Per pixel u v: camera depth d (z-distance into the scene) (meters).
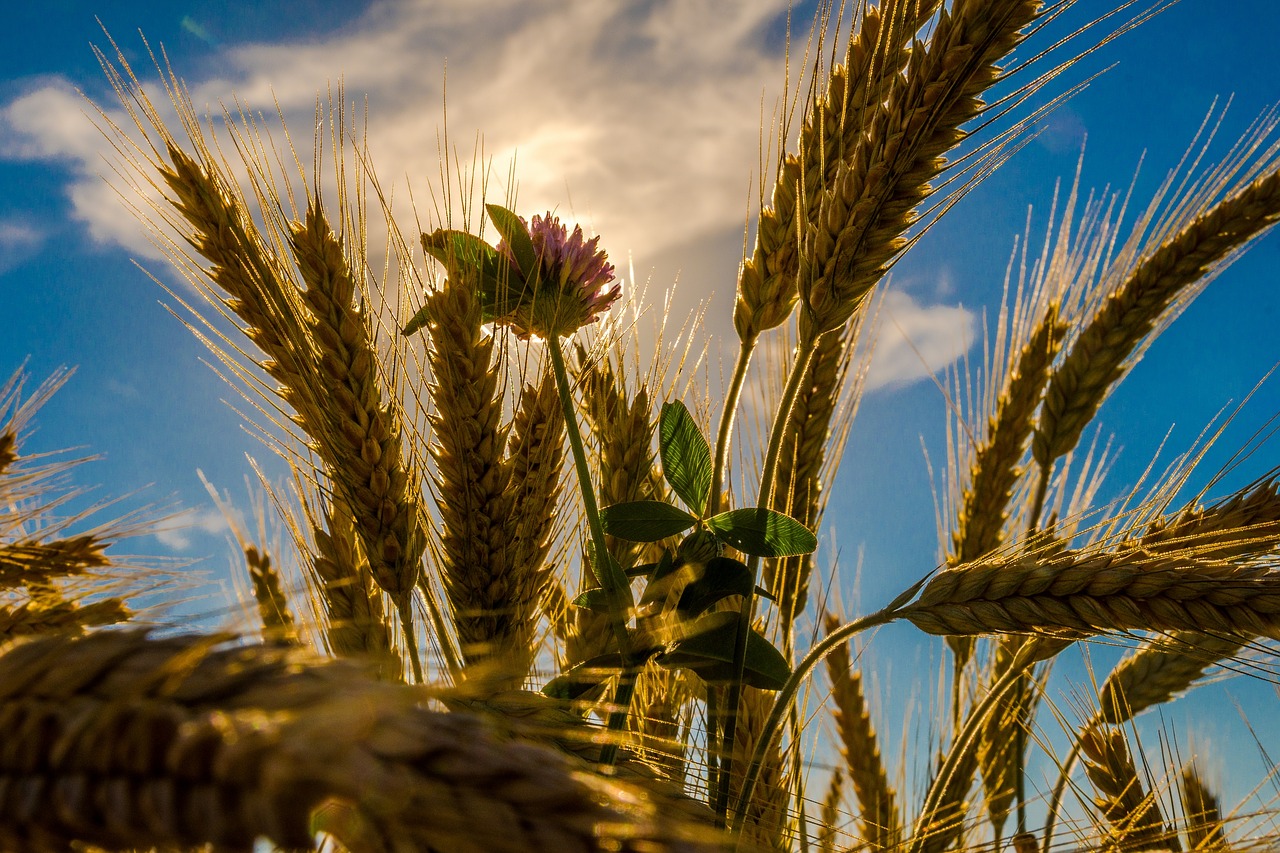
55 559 0.27
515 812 0.13
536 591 0.30
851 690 0.43
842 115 0.29
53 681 0.14
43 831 0.13
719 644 0.27
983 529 0.43
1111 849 0.26
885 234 0.27
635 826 0.14
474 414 0.29
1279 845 0.22
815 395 0.37
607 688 0.27
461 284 0.29
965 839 0.31
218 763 0.11
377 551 0.28
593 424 0.32
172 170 0.30
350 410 0.28
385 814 0.13
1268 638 0.25
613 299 0.29
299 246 0.29
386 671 0.22
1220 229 0.43
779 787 0.30
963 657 0.40
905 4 0.29
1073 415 0.43
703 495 0.29
